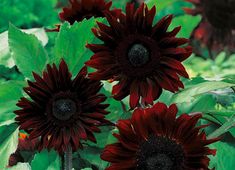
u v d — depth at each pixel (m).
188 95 1.02
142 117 0.92
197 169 0.93
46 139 0.96
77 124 0.97
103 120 0.97
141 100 1.03
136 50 0.97
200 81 1.12
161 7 1.29
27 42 1.07
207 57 2.59
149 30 0.98
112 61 0.98
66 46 1.05
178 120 0.92
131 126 0.93
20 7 1.87
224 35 1.73
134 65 0.98
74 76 1.06
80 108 0.97
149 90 0.98
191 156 0.93
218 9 1.70
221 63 2.39
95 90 0.97
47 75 0.97
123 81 0.98
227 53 2.55
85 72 0.97
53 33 1.31
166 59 0.97
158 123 0.93
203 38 1.74
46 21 1.97
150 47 0.98
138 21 0.98
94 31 0.98
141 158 0.93
